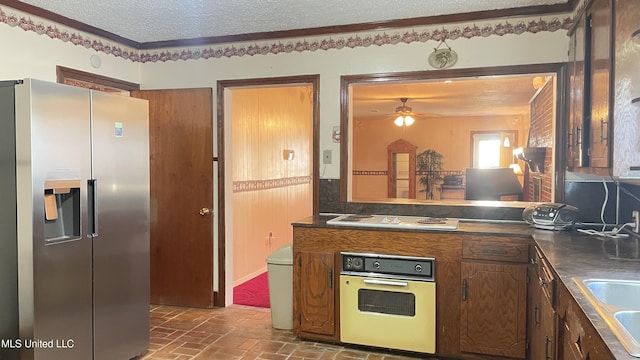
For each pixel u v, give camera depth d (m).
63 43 3.38
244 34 3.74
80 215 2.40
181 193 3.93
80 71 3.53
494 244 2.74
